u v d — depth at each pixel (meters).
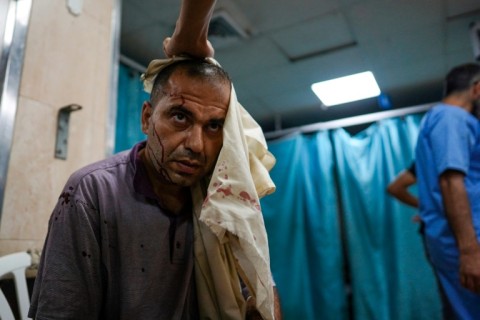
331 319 2.65
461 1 1.97
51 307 0.52
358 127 3.28
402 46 2.40
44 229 1.13
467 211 1.19
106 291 0.59
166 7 1.98
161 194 0.67
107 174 0.64
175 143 0.59
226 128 0.61
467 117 1.32
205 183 0.69
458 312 1.25
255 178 0.67
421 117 2.71
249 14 2.08
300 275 2.82
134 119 2.02
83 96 1.32
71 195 0.59
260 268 0.59
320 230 2.83
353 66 2.63
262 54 2.48
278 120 3.47
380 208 2.69
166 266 0.63
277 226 3.01
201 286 0.65
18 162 1.08
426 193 1.41
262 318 0.68
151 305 0.60
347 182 2.83
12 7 1.10
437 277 1.38
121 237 0.59
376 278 2.59
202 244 0.65
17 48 1.10
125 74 2.06
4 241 1.02
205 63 0.63
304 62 2.58
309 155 3.06
